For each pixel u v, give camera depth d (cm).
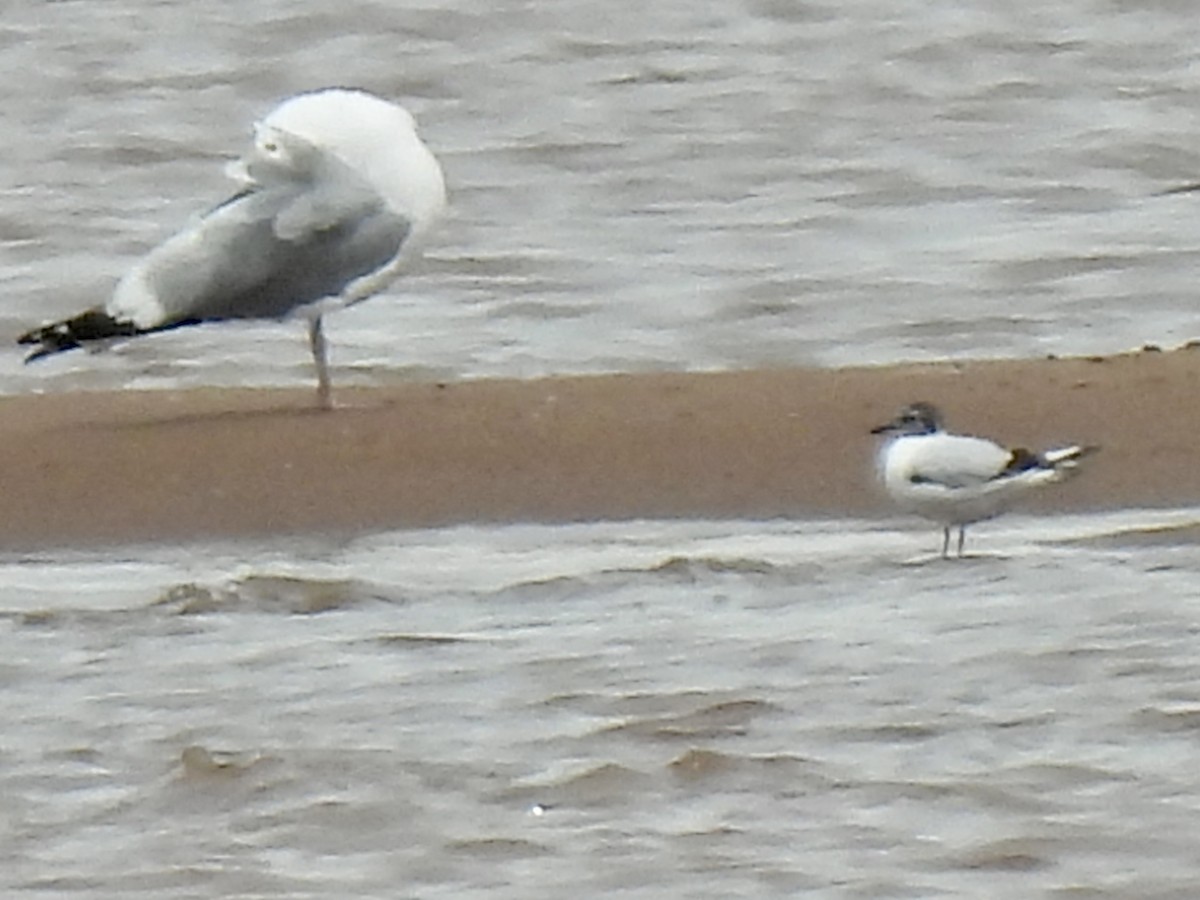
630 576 1638
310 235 1791
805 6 3247
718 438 1784
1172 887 1255
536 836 1314
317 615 1595
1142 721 1427
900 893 1252
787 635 1544
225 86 3077
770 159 2855
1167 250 2544
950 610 1574
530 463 1764
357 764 1395
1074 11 3225
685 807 1342
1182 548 1658
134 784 1383
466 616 1586
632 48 3162
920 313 2394
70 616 1600
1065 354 2280
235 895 1262
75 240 2647
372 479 1753
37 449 1791
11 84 3064
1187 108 2977
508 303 2419
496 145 2920
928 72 3080
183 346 2253
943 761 1386
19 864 1298
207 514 1727
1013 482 1641
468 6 3250
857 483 1742
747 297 2433
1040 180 2786
